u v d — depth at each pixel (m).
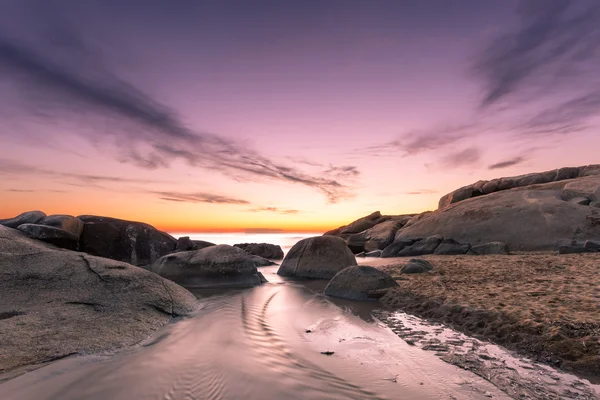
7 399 3.30
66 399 3.31
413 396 3.52
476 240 19.86
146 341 5.14
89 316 5.77
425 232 22.95
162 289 7.16
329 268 12.66
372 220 33.56
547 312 5.81
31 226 10.78
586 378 4.00
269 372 3.98
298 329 5.98
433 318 6.76
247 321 6.35
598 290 7.04
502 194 22.92
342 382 3.81
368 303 8.26
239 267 11.12
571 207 19.00
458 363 4.46
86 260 7.50
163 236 15.04
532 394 3.62
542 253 15.97
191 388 3.55
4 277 6.72
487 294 7.53
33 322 5.30
